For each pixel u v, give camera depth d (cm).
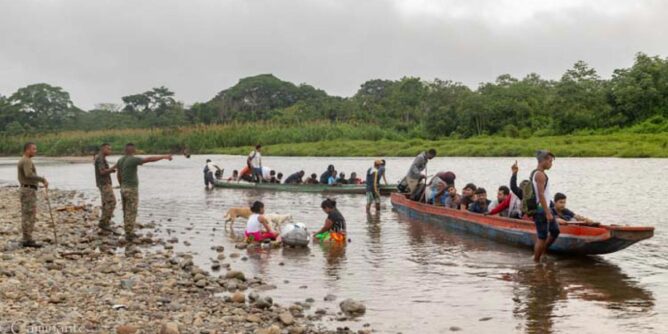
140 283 981
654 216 1738
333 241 1423
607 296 945
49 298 837
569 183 2733
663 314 850
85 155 8106
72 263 1105
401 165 4519
